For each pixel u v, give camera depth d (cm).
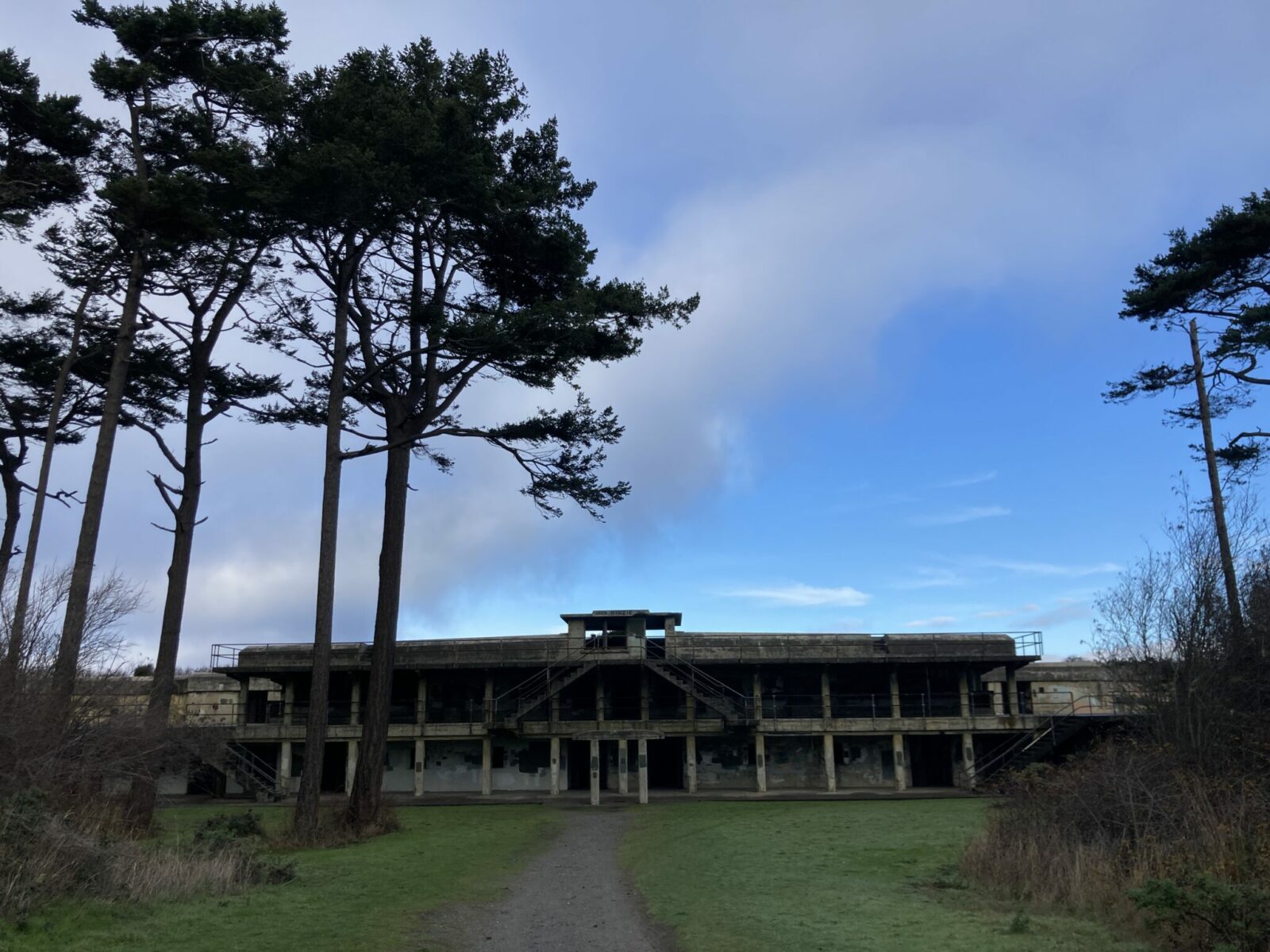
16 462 2978
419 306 2525
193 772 3975
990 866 1617
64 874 1258
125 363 2433
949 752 4628
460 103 2367
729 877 1731
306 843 2300
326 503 2480
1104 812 1664
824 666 4500
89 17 2353
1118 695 2292
